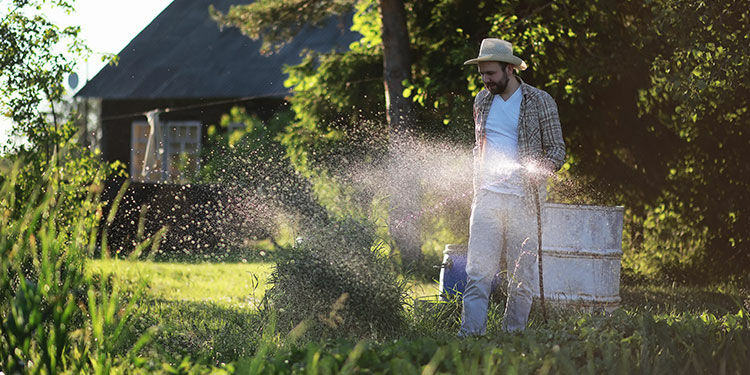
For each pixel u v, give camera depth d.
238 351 5.48
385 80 16.12
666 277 13.28
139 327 5.86
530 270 6.59
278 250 6.86
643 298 10.52
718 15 10.41
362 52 18.06
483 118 6.74
